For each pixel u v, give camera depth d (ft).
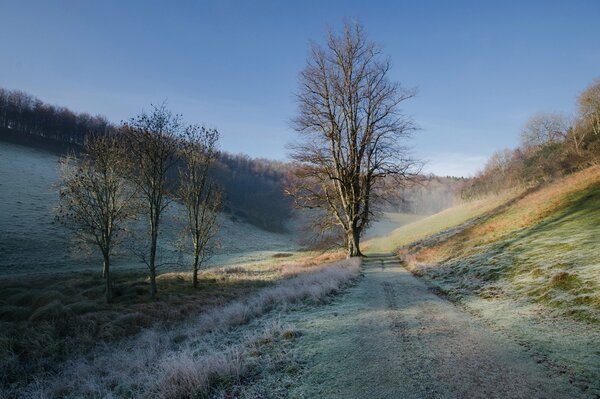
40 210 155.63
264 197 469.16
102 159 62.18
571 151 150.30
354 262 69.62
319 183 87.25
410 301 34.09
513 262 40.96
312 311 31.89
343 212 92.68
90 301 58.75
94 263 123.24
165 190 68.44
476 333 22.61
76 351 34.14
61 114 367.25
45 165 240.53
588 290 25.50
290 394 15.83
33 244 123.85
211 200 80.23
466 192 264.72
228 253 187.21
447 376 16.43
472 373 16.60
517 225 67.62
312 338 23.39
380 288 42.34
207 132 75.87
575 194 75.05
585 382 14.93
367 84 85.35
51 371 29.73
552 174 141.49
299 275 69.67
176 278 85.71
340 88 84.58
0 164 207.62
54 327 40.14
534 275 33.96
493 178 237.86
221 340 26.30
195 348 25.61
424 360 18.54
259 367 19.03
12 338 36.14
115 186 67.26
